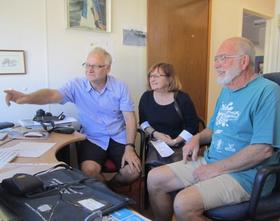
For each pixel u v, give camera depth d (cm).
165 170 175
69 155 230
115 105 228
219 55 167
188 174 171
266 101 150
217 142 171
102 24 267
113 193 100
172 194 175
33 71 239
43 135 189
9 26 225
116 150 224
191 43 327
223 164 154
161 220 183
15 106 235
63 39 250
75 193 99
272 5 465
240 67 160
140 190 245
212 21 355
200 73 342
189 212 143
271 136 146
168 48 307
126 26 282
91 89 224
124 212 91
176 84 237
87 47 262
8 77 229
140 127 236
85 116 229
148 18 289
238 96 163
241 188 147
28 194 96
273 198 149
